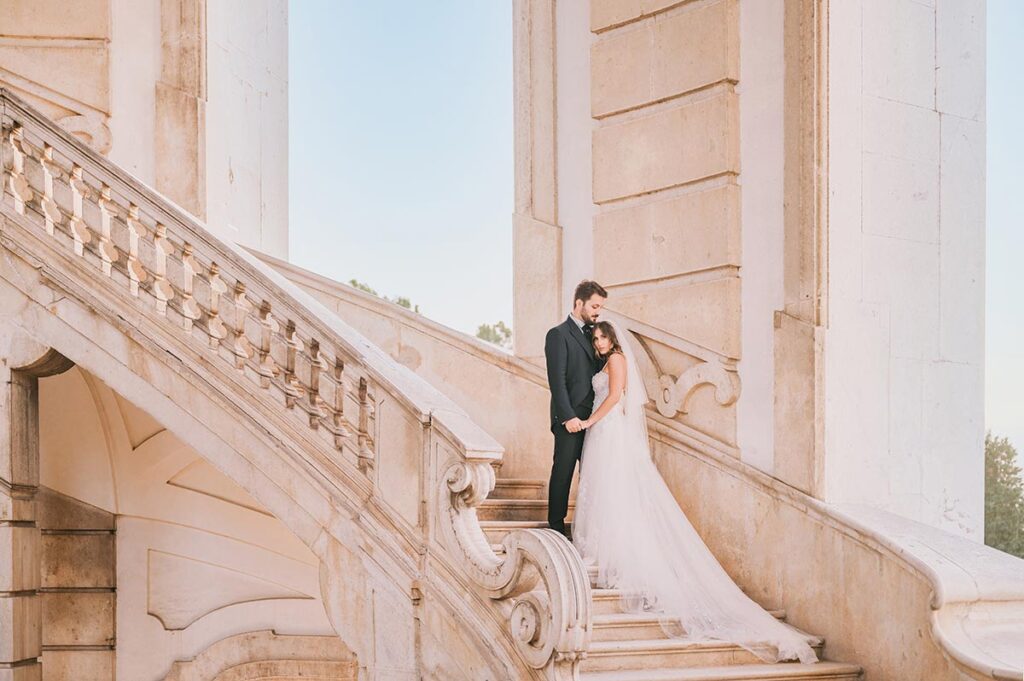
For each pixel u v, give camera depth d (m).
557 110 8.24
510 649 4.96
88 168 6.47
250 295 6.11
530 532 4.90
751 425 6.99
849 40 6.88
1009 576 5.82
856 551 6.21
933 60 7.31
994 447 13.91
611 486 6.47
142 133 8.45
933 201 7.24
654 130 7.59
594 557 6.42
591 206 7.98
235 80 9.03
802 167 6.74
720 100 7.19
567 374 6.84
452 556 5.27
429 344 8.31
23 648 6.62
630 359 6.75
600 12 7.93
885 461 6.89
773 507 6.74
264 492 5.95
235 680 8.38
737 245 7.13
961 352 7.31
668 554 6.39
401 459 5.55
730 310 7.11
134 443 8.44
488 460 5.32
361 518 5.63
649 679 5.40
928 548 5.96
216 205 8.58
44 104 8.47
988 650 5.47
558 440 6.75
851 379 6.75
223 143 8.76
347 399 6.30
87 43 8.49
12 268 6.57
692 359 7.36
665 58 7.54
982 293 7.44
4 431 6.59
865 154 6.93
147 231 6.46
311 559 8.40
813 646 6.26
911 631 5.82
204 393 6.13
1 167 6.60
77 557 8.41
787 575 6.63
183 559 8.48
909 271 7.10
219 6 8.76
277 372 6.14
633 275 7.67
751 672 5.69
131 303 6.36
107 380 6.34
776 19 6.97
